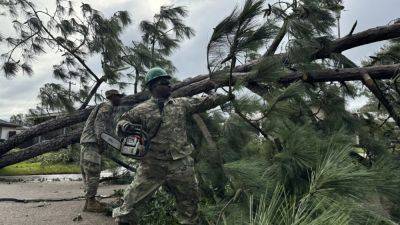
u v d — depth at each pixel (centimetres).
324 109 525
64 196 775
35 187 980
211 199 402
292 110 402
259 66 397
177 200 364
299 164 299
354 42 556
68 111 831
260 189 303
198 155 393
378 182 252
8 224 493
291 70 530
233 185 330
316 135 371
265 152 368
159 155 354
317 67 536
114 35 898
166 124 356
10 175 1516
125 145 355
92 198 570
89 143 563
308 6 515
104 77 852
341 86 587
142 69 879
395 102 600
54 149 833
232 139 398
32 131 820
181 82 680
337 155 198
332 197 179
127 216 356
